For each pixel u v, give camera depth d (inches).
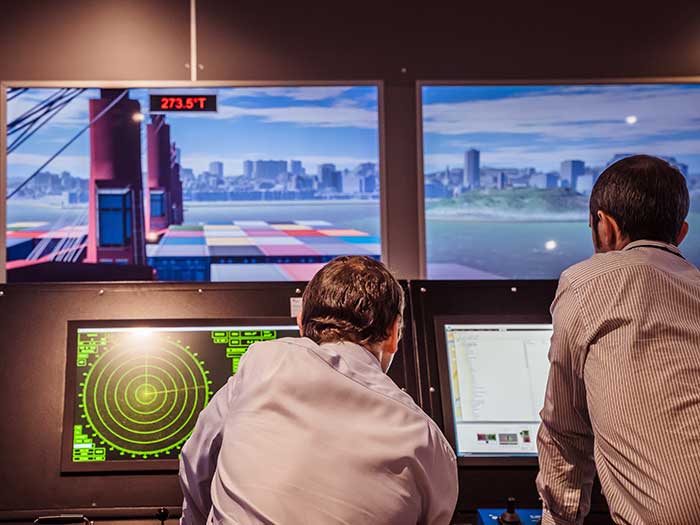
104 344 70.7
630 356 47.0
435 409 71.2
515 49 121.1
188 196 117.9
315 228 119.2
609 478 47.8
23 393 68.8
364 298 48.3
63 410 68.2
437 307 75.5
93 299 72.6
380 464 41.8
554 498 56.7
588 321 50.2
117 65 117.2
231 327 72.2
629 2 121.6
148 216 117.3
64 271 115.8
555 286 77.2
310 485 40.6
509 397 72.3
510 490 68.2
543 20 121.2
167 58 117.8
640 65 121.6
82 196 116.4
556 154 120.8
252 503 40.2
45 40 116.3
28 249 115.0
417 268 119.8
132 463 66.8
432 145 119.9
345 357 46.2
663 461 44.1
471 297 76.3
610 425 46.8
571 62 121.3
